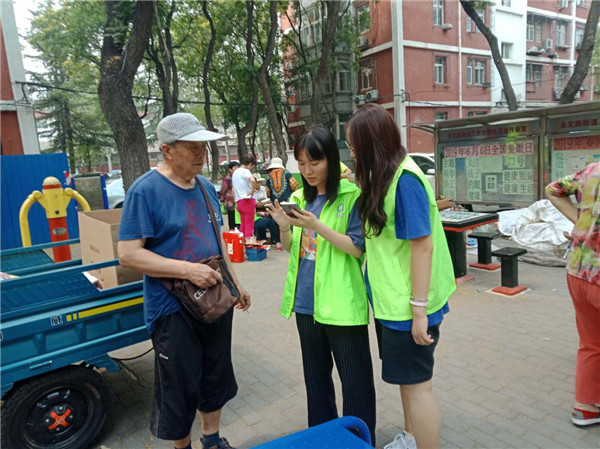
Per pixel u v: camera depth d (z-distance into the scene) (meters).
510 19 23.86
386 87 21.14
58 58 14.82
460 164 7.73
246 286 5.70
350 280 2.06
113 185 13.94
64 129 22.44
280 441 1.32
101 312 2.43
